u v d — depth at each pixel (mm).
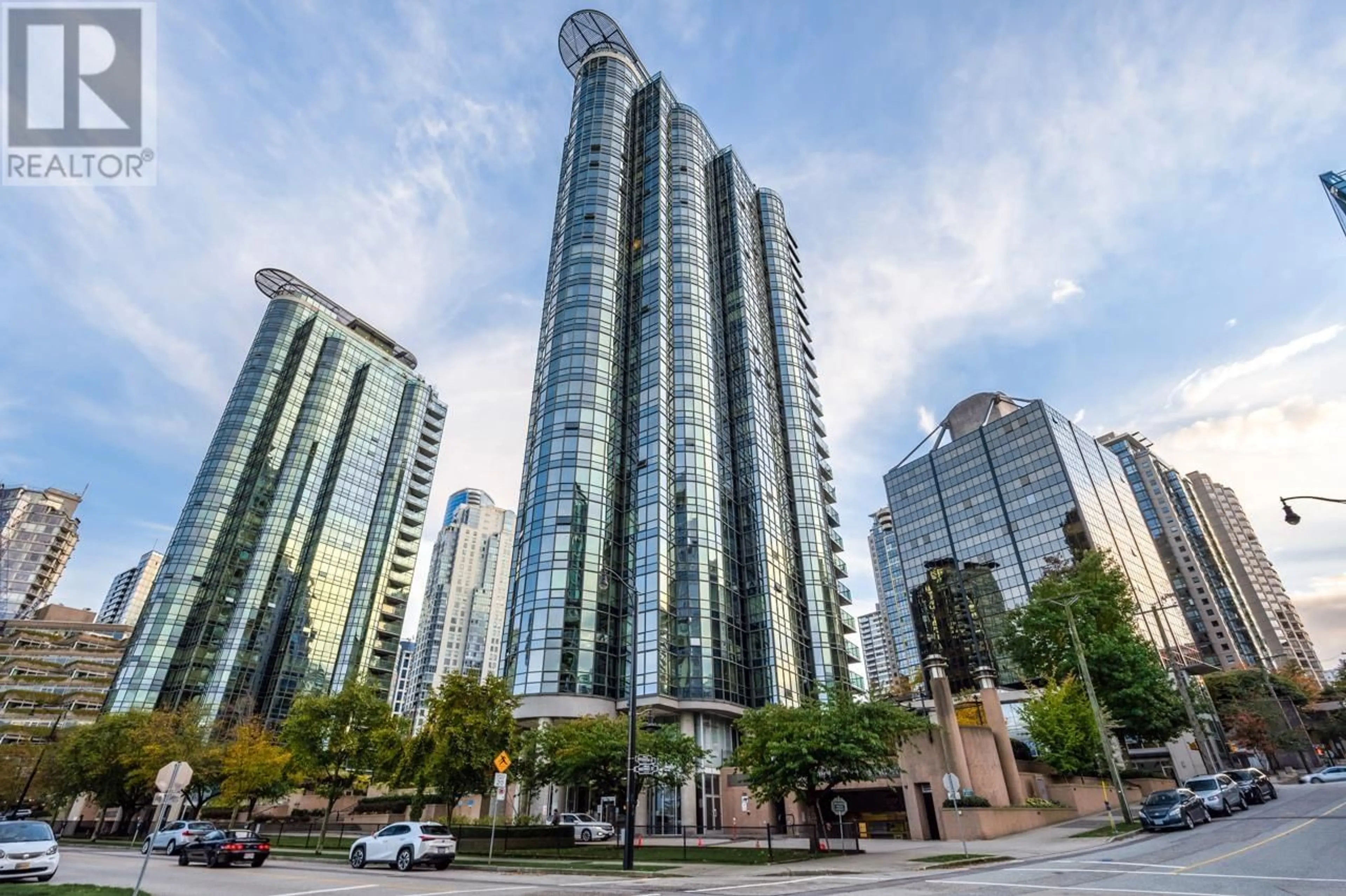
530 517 52875
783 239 91938
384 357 127000
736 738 49250
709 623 50875
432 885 14930
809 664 60344
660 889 14023
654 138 80312
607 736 29859
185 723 49812
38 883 15570
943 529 118250
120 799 46844
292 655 90688
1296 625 165875
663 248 70438
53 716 84438
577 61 97500
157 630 84625
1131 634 38844
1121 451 156750
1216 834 21047
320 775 30938
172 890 14008
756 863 19953
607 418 57531
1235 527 180125
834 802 22641
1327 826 20188
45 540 151750
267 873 18891
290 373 112438
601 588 50000
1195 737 46219
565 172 80812
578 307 62844
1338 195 47094
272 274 126125
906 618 145000
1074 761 35375
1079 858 17891
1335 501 17922
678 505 56188
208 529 94062
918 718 25469
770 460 67625
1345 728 79375
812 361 90250
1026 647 42094
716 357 69625
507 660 48969
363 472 111875
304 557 99562
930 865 17844
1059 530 101188
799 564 66062
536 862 21094
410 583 112438
